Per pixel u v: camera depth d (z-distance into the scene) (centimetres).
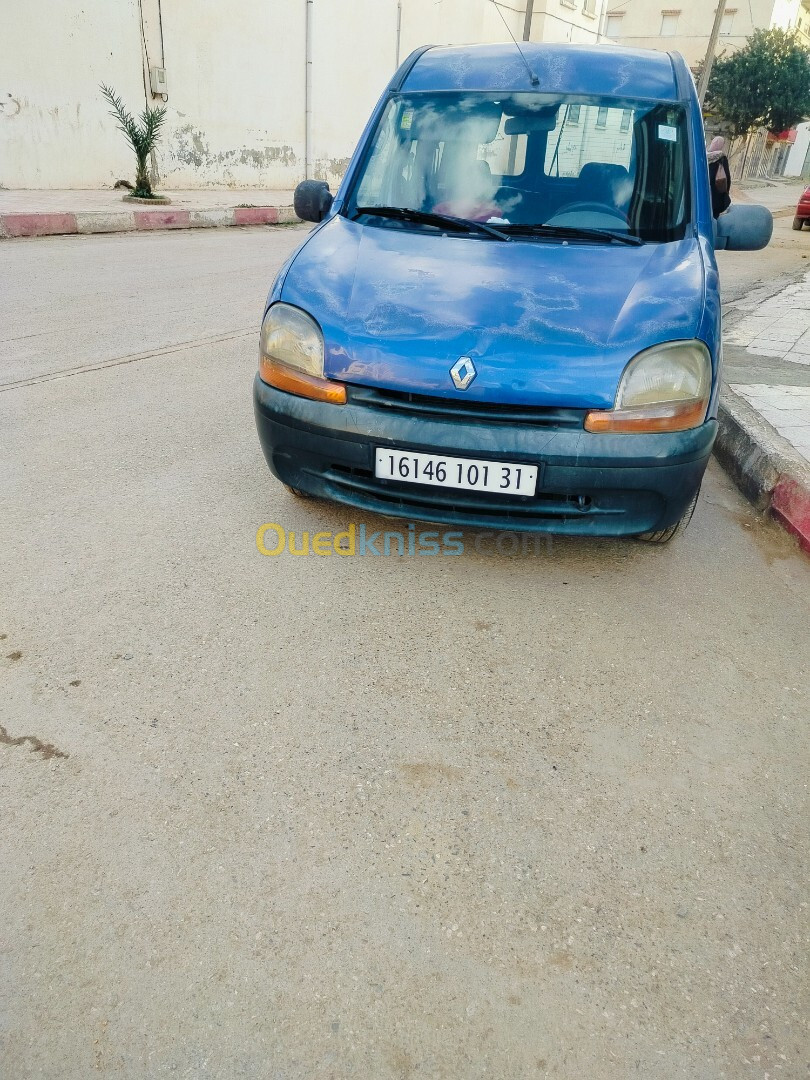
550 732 211
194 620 249
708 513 350
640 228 308
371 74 1970
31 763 190
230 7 1564
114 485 336
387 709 216
